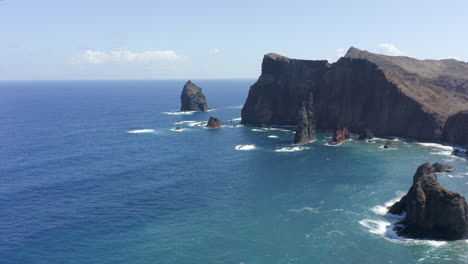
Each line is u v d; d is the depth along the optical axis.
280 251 67.19
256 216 82.50
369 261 63.62
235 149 152.00
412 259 63.94
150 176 114.88
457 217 69.12
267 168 121.44
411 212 74.44
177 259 64.69
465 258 63.81
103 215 84.31
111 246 69.69
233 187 102.88
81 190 101.81
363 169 117.44
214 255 65.94
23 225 79.31
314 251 66.94
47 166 127.44
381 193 95.38
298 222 79.00
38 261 64.81
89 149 155.25
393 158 130.88
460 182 101.00
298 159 132.12
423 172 83.38
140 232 75.44
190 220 81.00
